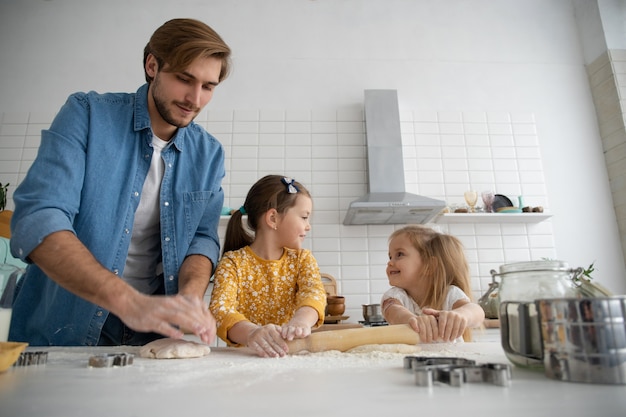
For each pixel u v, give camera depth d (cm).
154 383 42
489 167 264
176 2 283
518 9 297
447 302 120
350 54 280
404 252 132
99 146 93
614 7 281
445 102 275
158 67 90
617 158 263
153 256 108
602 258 255
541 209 245
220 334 91
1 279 70
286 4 286
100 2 280
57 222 71
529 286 49
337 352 71
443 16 292
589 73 286
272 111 265
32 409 31
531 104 279
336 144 263
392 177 244
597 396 33
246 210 127
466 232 254
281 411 30
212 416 29
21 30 272
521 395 34
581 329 38
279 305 113
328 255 246
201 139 114
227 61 97
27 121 256
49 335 91
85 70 266
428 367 40
